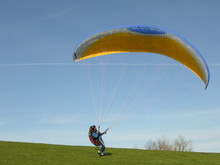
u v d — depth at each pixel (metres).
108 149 24.91
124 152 23.44
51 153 21.25
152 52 20.98
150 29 18.47
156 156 22.50
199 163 20.75
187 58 19.12
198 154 24.72
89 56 20.78
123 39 19.83
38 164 17.94
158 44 19.70
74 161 19.02
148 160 20.77
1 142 25.97
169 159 21.69
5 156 19.38
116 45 20.39
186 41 17.89
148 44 20.00
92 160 19.45
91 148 24.91
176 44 18.70
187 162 20.95
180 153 24.61
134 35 19.33
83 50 19.94
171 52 19.88
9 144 24.75
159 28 18.23
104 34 19.22
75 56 20.14
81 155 20.92
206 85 18.36
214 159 22.67
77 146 26.14
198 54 17.70
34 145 25.09
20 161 18.36
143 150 25.20
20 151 21.34
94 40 19.48
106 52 20.98
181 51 19.03
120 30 19.02
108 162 19.09
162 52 20.47
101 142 20.19
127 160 20.16
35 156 19.98
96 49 20.36
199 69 18.77
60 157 20.05
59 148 24.06
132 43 20.11
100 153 20.56
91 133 20.11
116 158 20.50
